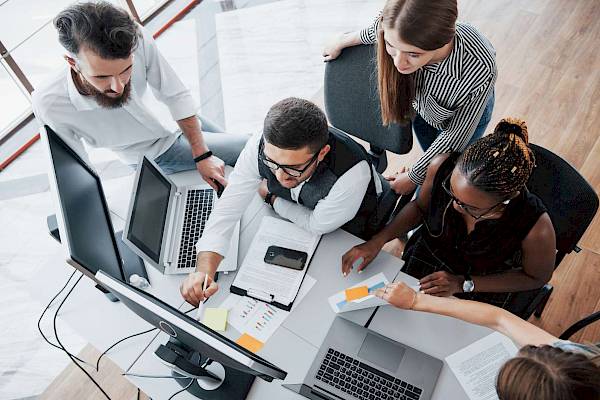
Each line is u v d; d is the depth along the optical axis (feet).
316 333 5.06
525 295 5.66
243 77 10.80
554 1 11.05
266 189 6.03
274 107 4.55
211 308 5.27
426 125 7.07
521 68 10.08
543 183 5.21
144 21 11.82
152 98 8.64
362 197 5.42
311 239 5.66
